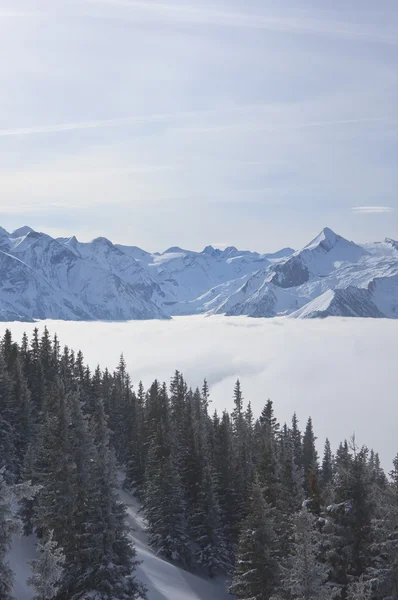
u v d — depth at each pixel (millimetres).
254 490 44562
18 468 66562
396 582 29875
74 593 41312
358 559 32812
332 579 33188
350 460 34750
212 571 66438
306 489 80438
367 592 28938
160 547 66312
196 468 77812
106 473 41812
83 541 42031
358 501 33031
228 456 81000
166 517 66438
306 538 29203
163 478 67375
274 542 43344
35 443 65188
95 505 41562
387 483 36969
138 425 105062
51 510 44344
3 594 28766
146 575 55375
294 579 29172
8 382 71812
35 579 27531
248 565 43125
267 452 67188
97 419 71125
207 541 67438
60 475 44875
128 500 87312
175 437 83750
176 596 53250
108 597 40062
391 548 29984
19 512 53750
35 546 52438
